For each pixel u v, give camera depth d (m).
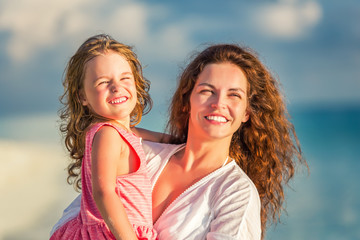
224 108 2.40
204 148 2.49
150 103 2.75
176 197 2.41
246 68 2.52
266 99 2.67
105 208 2.05
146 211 2.26
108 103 2.28
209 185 2.37
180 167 2.53
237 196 2.29
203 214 2.29
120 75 2.33
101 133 2.21
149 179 2.37
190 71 2.59
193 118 2.46
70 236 2.26
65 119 2.61
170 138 2.89
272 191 2.87
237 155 2.82
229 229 2.18
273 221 2.94
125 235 2.02
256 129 2.73
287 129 2.88
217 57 2.49
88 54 2.33
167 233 2.26
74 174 2.60
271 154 2.79
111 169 2.14
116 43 2.42
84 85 2.35
